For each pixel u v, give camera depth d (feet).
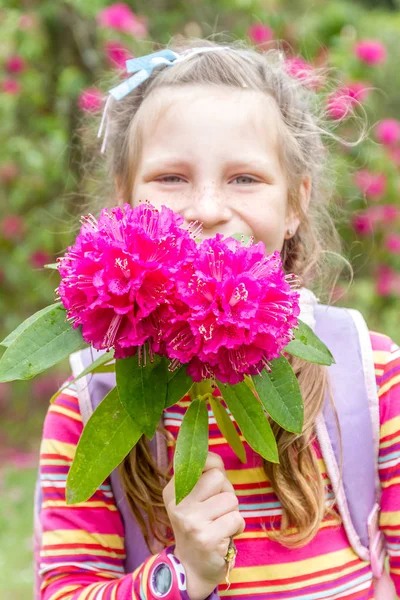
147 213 3.28
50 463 4.37
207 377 3.29
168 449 4.25
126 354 3.29
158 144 4.25
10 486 14.25
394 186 11.70
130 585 3.83
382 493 4.41
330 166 6.95
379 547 4.37
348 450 4.27
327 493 4.25
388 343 4.66
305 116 5.22
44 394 19.12
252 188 4.22
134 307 3.15
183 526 3.67
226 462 4.25
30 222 15.26
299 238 5.03
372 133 11.76
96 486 3.37
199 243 3.50
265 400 3.44
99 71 13.06
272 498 4.21
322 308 4.81
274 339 3.14
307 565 4.13
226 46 5.56
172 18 13.67
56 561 4.19
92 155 8.64
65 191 12.23
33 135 14.79
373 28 19.12
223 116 4.20
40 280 15.20
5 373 3.22
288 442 4.07
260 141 4.27
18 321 16.26
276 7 12.73
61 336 3.37
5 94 14.06
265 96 4.47
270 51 6.07
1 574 10.52
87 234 3.25
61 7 13.50
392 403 4.40
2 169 15.17
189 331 3.13
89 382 4.39
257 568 4.10
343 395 4.37
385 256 12.55
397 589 4.48
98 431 3.42
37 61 14.21
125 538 4.33
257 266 3.25
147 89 4.60
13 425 17.94
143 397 3.34
